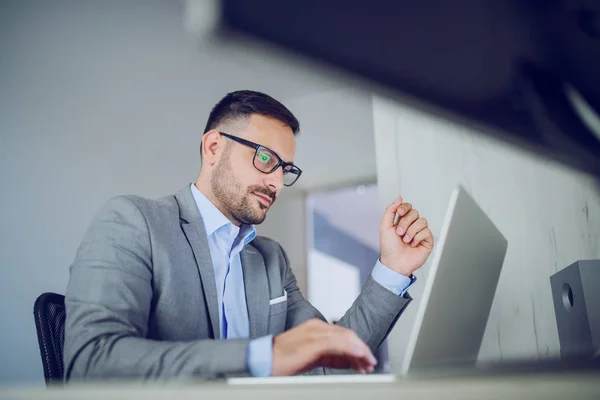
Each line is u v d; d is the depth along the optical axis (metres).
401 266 1.17
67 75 2.65
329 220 5.97
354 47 0.27
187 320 1.07
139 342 0.71
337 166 4.28
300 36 0.25
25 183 2.37
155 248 1.06
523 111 0.34
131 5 2.68
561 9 0.35
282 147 1.42
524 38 0.35
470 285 0.82
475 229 0.82
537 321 1.45
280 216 4.46
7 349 2.16
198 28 0.21
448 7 0.32
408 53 0.30
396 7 0.29
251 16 0.23
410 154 1.72
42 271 2.36
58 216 2.49
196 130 3.49
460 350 0.84
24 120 2.42
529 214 1.52
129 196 1.13
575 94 0.35
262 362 0.58
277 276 1.42
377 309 1.13
